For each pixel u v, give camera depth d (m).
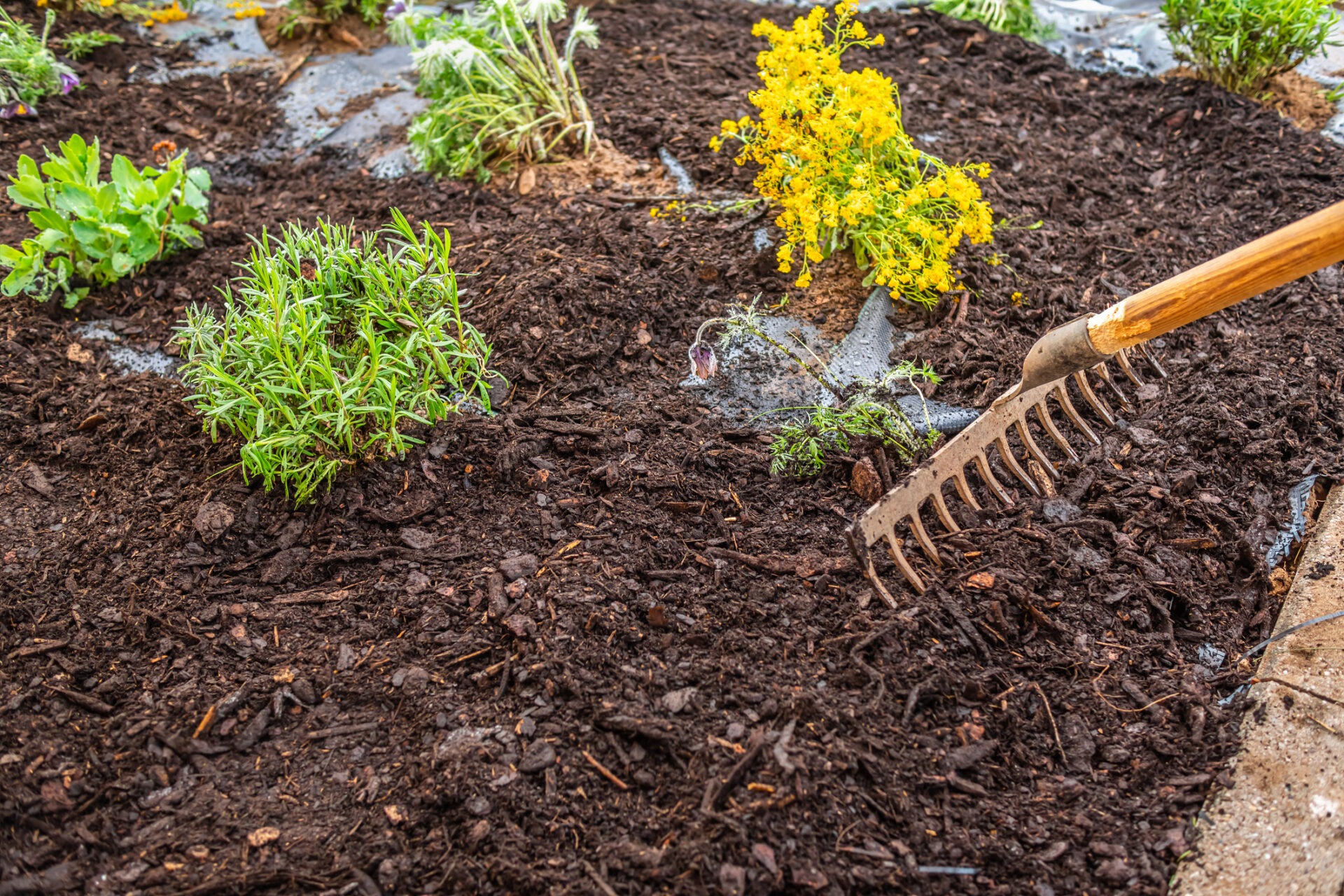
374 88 4.93
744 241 3.68
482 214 3.98
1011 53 4.96
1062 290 3.54
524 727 2.18
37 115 4.50
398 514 2.72
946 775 2.13
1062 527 2.68
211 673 2.35
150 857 1.99
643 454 2.91
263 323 2.57
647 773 2.10
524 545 2.63
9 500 2.79
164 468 2.87
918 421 3.08
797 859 1.94
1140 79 4.86
